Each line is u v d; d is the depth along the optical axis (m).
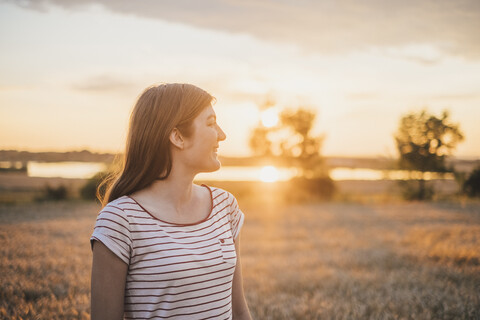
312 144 40.12
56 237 10.38
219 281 1.57
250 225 17.30
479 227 14.56
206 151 1.59
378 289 5.99
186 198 1.65
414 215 22.36
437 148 42.28
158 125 1.55
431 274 6.88
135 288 1.45
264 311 4.74
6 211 19.31
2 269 5.57
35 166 64.44
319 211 25.19
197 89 1.63
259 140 42.16
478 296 5.21
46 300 4.23
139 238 1.46
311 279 6.63
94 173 28.61
